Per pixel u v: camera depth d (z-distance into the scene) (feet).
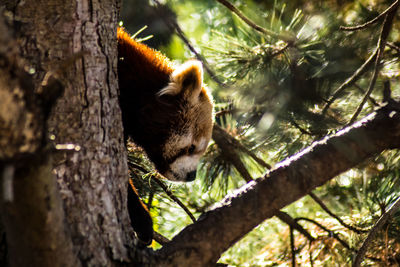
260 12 26.99
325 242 23.22
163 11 32.55
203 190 23.25
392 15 15.92
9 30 8.54
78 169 11.91
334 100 18.35
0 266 12.24
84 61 12.48
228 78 20.71
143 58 20.74
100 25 13.00
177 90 20.21
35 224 9.62
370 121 14.23
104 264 11.50
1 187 8.66
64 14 12.52
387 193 21.34
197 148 21.62
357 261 15.34
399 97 17.33
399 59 20.67
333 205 28.81
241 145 21.07
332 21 20.67
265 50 19.84
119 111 13.35
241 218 13.17
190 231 12.98
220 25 40.16
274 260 25.48
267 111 18.40
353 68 19.31
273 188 13.51
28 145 8.68
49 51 12.28
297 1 25.79
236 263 27.96
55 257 10.19
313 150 14.07
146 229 17.70
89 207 11.80
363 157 13.96
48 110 9.30
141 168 20.12
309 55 19.12
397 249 20.80
